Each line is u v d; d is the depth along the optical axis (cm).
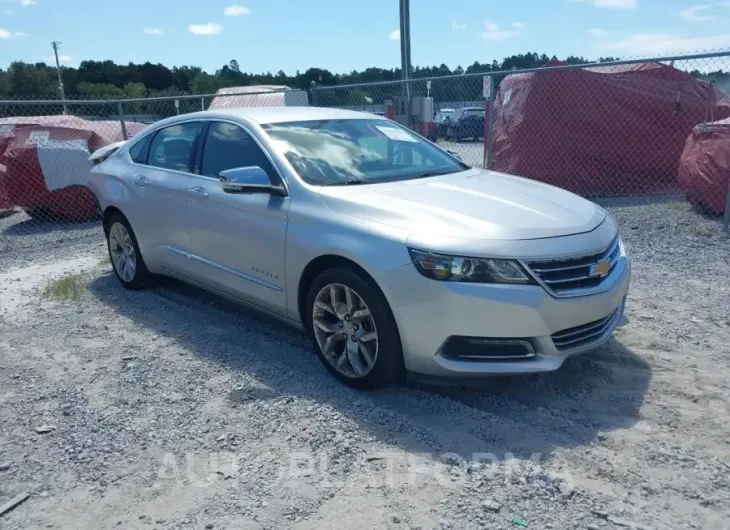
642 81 1107
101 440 361
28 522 297
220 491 311
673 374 425
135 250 609
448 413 379
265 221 450
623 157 1114
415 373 397
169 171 555
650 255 709
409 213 391
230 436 359
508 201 419
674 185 1103
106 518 297
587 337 393
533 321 361
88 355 480
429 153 536
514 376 427
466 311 357
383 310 380
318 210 420
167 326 534
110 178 620
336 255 401
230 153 502
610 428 361
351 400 396
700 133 924
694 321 512
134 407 396
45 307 598
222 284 506
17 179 1057
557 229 384
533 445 344
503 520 283
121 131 1177
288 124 504
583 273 380
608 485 309
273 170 461
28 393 422
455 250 360
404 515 288
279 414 381
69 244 917
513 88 1191
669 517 285
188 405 396
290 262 432
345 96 1283
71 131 1100
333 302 410
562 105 1117
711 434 352
